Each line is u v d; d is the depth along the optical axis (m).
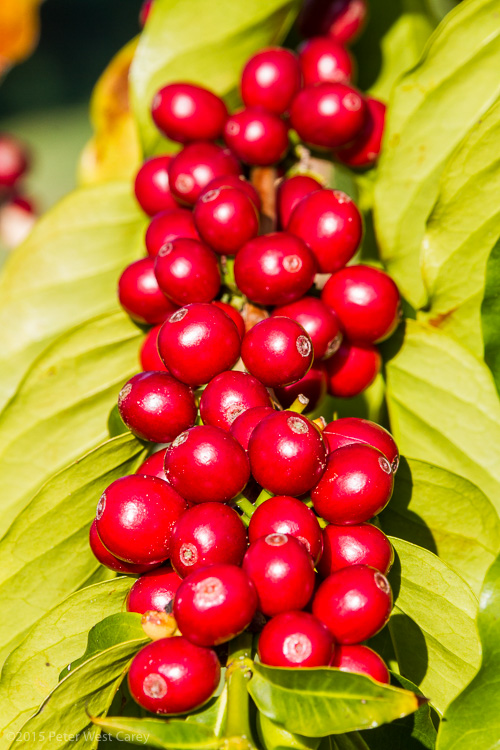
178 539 0.29
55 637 0.32
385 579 0.29
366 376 0.35
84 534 0.34
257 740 0.29
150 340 0.35
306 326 0.33
